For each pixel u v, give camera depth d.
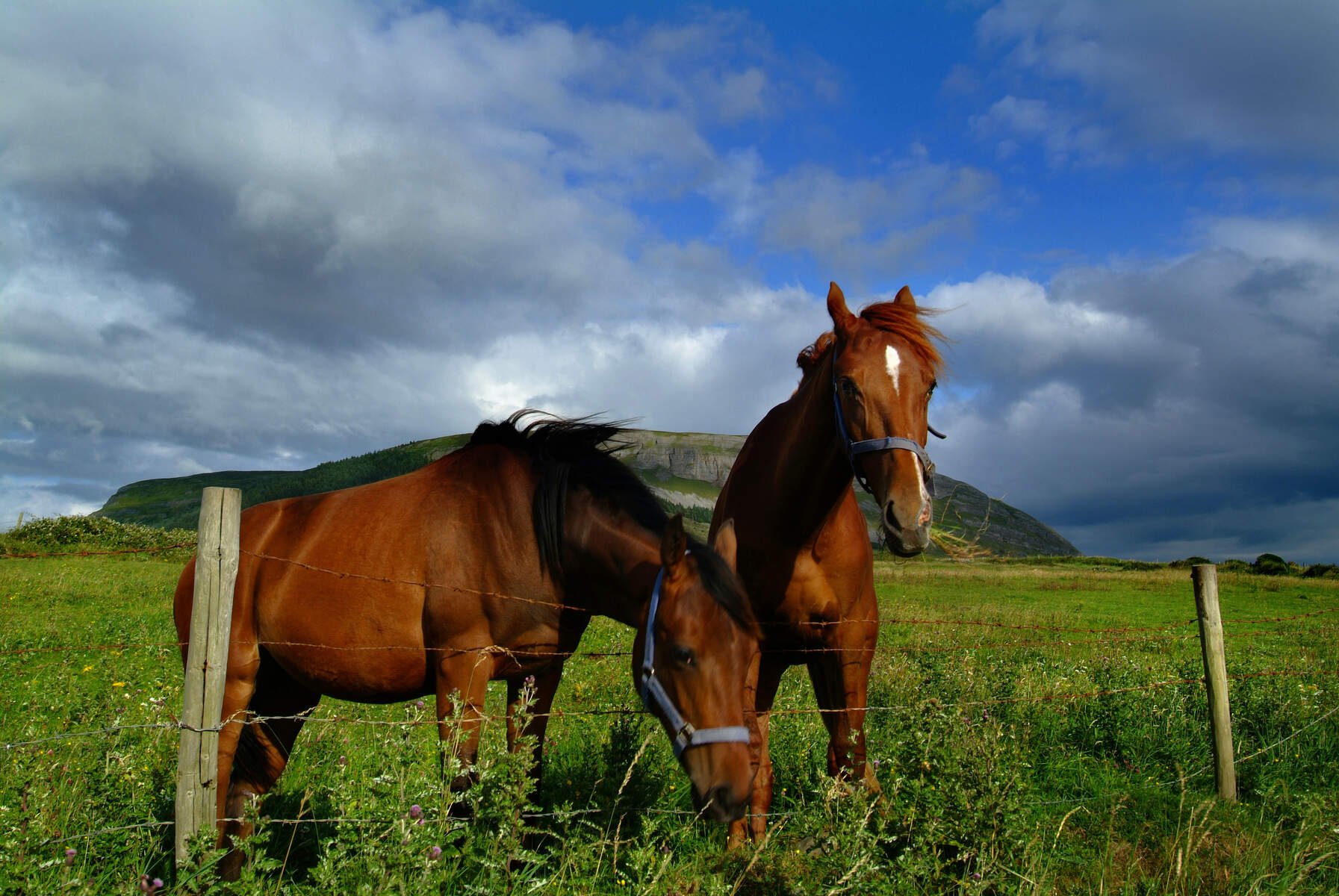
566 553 3.52
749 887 3.15
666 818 3.76
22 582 13.97
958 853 3.03
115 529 24.55
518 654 3.54
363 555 3.62
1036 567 36.03
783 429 3.88
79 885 2.50
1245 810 4.06
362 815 2.62
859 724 3.85
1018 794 3.18
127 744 4.04
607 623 11.05
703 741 2.65
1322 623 13.73
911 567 31.20
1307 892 3.20
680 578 2.85
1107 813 4.05
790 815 3.71
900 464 3.13
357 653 3.58
